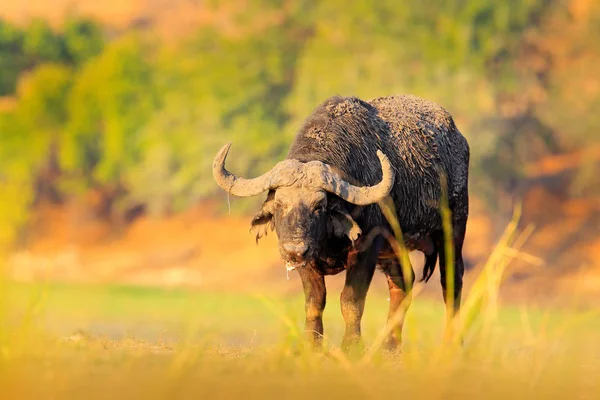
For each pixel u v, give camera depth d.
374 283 86.94
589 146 194.38
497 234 180.38
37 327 30.66
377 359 28.98
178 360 26.19
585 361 28.77
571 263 175.50
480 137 173.00
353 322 35.81
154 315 106.38
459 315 27.88
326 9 195.00
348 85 180.12
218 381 24.66
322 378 25.56
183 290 163.25
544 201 195.00
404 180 39.06
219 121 195.50
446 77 173.88
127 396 22.47
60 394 22.64
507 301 139.25
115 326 77.00
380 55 179.00
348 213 34.25
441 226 42.47
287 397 22.72
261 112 193.75
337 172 35.41
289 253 32.69
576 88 190.50
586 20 195.50
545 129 192.25
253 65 199.12
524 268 160.12
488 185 175.75
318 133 36.69
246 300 128.00
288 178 33.84
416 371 25.98
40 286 32.03
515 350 32.00
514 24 183.75
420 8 183.12
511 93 185.00
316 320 36.25
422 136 40.94
